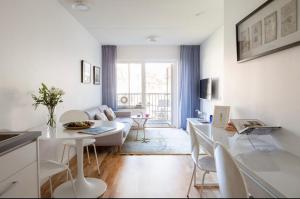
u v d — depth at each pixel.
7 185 1.42
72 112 2.83
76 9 3.27
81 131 2.07
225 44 2.83
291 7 1.55
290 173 1.23
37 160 1.75
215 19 3.82
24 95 2.23
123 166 3.04
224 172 1.14
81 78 4.08
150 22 3.97
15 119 2.08
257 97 2.07
